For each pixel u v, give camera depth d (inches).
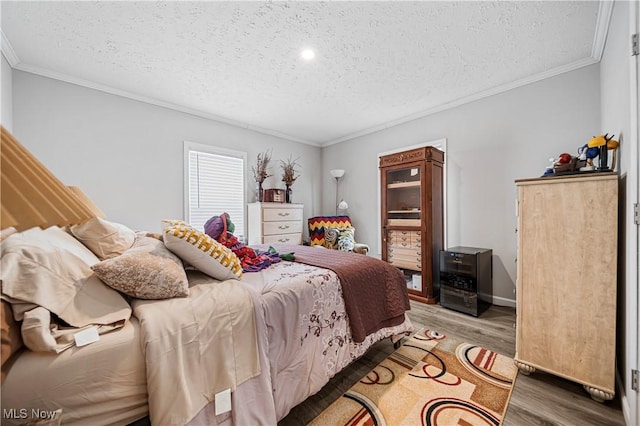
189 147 134.7
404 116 146.8
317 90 115.6
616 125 66.7
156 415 32.7
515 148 111.3
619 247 59.5
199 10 68.5
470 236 124.9
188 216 133.9
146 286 40.5
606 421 51.4
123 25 73.7
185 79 104.7
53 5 65.7
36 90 95.3
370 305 70.6
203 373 38.0
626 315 53.4
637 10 48.1
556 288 62.2
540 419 51.9
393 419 52.0
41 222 18.6
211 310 41.4
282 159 178.9
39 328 29.2
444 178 133.1
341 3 66.9
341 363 60.1
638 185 47.6
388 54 89.4
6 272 29.9
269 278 59.6
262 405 42.8
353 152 181.2
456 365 70.8
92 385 30.8
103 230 49.4
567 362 60.5
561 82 99.8
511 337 87.0
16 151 21.0
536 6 68.4
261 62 93.4
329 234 158.7
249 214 157.9
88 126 105.7
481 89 116.1
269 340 47.8
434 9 69.2
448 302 113.9
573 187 60.3
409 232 130.8
